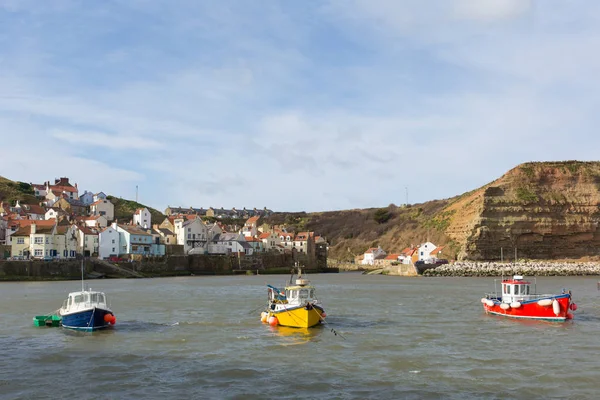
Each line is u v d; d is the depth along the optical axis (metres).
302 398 28.78
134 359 37.66
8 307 66.50
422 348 41.31
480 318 57.19
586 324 52.88
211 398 28.81
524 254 171.38
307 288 53.34
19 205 189.62
